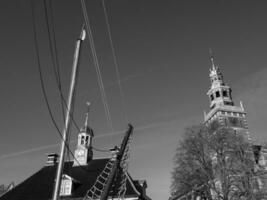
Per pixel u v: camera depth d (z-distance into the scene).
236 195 33.34
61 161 11.09
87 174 41.56
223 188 33.81
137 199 35.09
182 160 36.78
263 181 34.16
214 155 36.25
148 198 40.16
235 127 66.31
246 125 67.62
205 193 34.78
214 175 34.91
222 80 82.19
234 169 34.50
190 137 37.91
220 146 36.41
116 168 15.78
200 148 36.84
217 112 71.12
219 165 35.25
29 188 40.28
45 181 41.50
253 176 34.28
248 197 32.78
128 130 16.53
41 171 44.50
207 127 38.78
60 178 10.91
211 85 82.50
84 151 45.09
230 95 79.31
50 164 46.03
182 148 37.44
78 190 37.97
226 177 34.28
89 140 46.69
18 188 40.66
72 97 11.81
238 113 70.44
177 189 35.91
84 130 46.81
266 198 32.75
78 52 12.23
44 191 39.12
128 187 36.50
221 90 79.12
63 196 36.97
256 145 41.59
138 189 38.25
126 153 16.33
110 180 15.52
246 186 33.50
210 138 37.16
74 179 38.66
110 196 20.06
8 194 39.53
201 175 35.16
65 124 11.51
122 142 16.33
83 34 12.51
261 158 44.59
